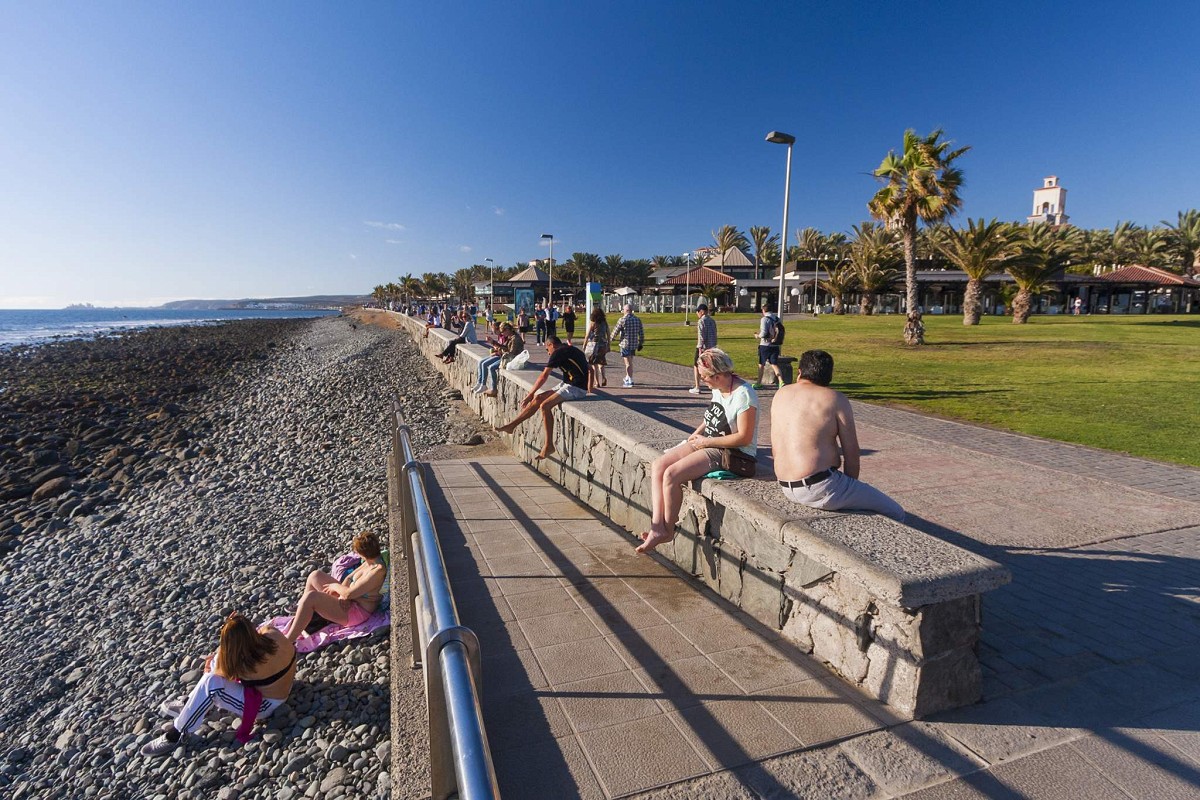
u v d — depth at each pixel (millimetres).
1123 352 19734
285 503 9938
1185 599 3848
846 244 67312
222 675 4367
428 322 37781
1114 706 2742
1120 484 6301
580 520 5723
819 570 3143
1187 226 57906
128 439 15961
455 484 7238
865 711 2717
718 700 2836
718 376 4051
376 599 5469
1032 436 8641
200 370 34375
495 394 12477
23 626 6676
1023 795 2223
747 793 2256
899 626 2684
